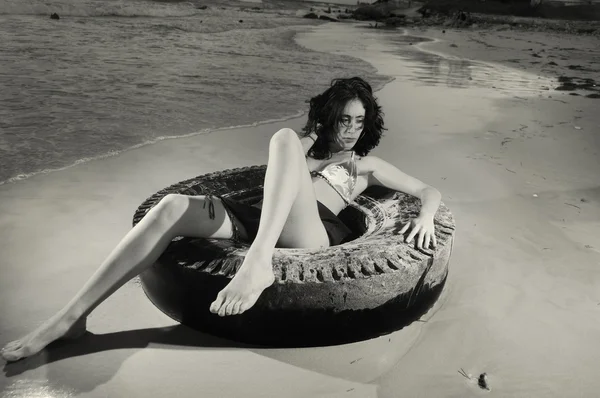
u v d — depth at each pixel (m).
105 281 2.29
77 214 3.61
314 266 2.26
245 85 8.27
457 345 2.45
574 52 18.45
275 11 40.53
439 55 15.09
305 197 2.50
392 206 3.06
